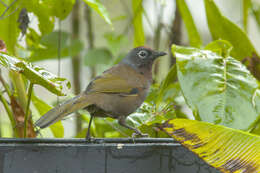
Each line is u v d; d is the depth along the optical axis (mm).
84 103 7926
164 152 6977
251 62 10906
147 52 9703
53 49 11703
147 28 15312
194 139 6734
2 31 10312
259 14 14016
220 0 16953
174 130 6914
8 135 12703
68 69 15859
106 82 8539
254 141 6582
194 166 7074
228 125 8203
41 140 7004
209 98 8531
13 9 10211
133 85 8836
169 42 12625
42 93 13758
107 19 9594
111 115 8656
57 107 7734
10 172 6445
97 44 15523
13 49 10438
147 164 6891
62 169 6570
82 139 7367
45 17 10664
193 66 8977
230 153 6492
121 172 6766
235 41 10984
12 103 9125
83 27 15484
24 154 6496
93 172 6656
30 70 7000
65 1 10523
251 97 8547
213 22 11148
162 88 9922
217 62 9125
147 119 9688
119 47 12719
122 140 7523
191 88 8688
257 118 8305
